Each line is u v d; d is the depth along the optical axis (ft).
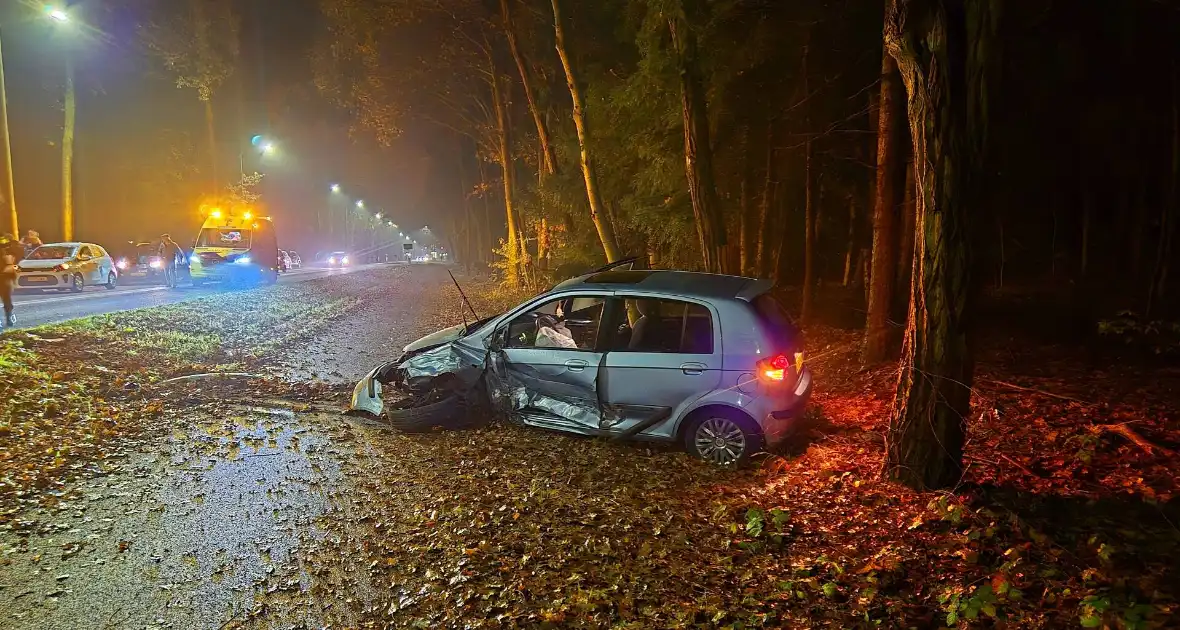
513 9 72.13
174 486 20.34
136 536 16.98
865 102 46.93
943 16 15.29
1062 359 34.94
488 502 19.07
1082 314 50.80
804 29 41.16
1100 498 17.20
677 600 13.84
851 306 61.98
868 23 42.78
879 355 34.68
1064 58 49.16
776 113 46.11
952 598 12.80
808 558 15.21
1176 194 47.55
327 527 17.62
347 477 21.25
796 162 51.29
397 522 17.95
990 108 15.74
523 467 21.71
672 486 20.07
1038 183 75.46
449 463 22.38
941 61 15.49
